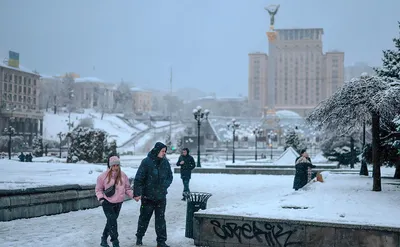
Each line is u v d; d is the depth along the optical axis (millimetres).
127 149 104562
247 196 18844
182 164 17781
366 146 23062
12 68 116750
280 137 111188
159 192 8992
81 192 14008
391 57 20375
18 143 81812
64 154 77062
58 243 9164
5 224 11078
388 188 15766
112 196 8711
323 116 15547
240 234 9016
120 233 10492
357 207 10789
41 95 168375
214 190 21594
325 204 11336
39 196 12383
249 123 124500
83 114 149750
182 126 152375
